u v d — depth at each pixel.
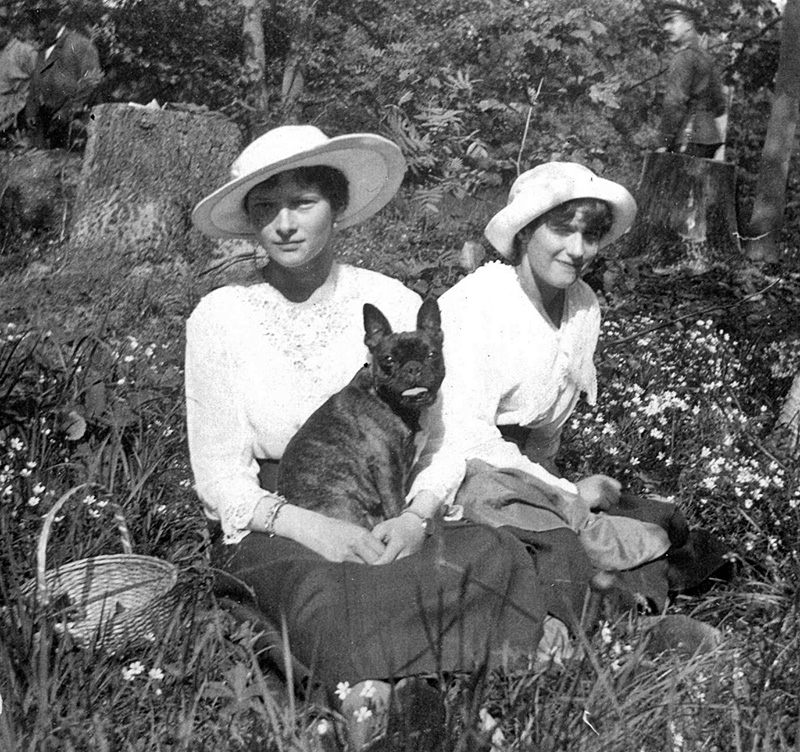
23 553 3.95
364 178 3.92
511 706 3.17
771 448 5.52
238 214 4.00
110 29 11.06
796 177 14.12
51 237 9.23
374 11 11.52
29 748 2.90
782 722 3.27
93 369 5.11
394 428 3.71
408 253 8.06
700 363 6.86
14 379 4.80
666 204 10.37
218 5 11.34
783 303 8.19
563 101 10.70
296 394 3.88
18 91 10.59
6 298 7.14
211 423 3.87
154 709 3.23
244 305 3.91
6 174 9.73
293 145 3.76
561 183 3.94
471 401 4.05
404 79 11.08
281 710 3.19
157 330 6.50
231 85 11.43
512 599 3.42
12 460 4.45
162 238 8.21
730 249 10.55
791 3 11.28
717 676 3.36
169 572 3.70
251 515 3.68
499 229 4.09
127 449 4.80
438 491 3.79
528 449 4.45
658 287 8.23
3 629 3.29
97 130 8.38
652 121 11.42
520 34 10.56
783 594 4.14
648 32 10.96
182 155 8.43
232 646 3.53
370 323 3.71
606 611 3.77
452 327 4.12
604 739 3.04
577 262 4.02
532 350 4.15
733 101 13.82
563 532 3.79
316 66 11.46
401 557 3.54
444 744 2.97
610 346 6.62
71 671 3.21
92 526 4.19
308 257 3.81
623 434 5.66
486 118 10.38
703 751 3.11
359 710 3.06
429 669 3.25
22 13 10.62
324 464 3.71
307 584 3.35
